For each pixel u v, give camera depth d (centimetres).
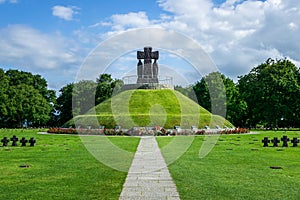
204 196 1042
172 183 1224
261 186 1180
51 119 8912
